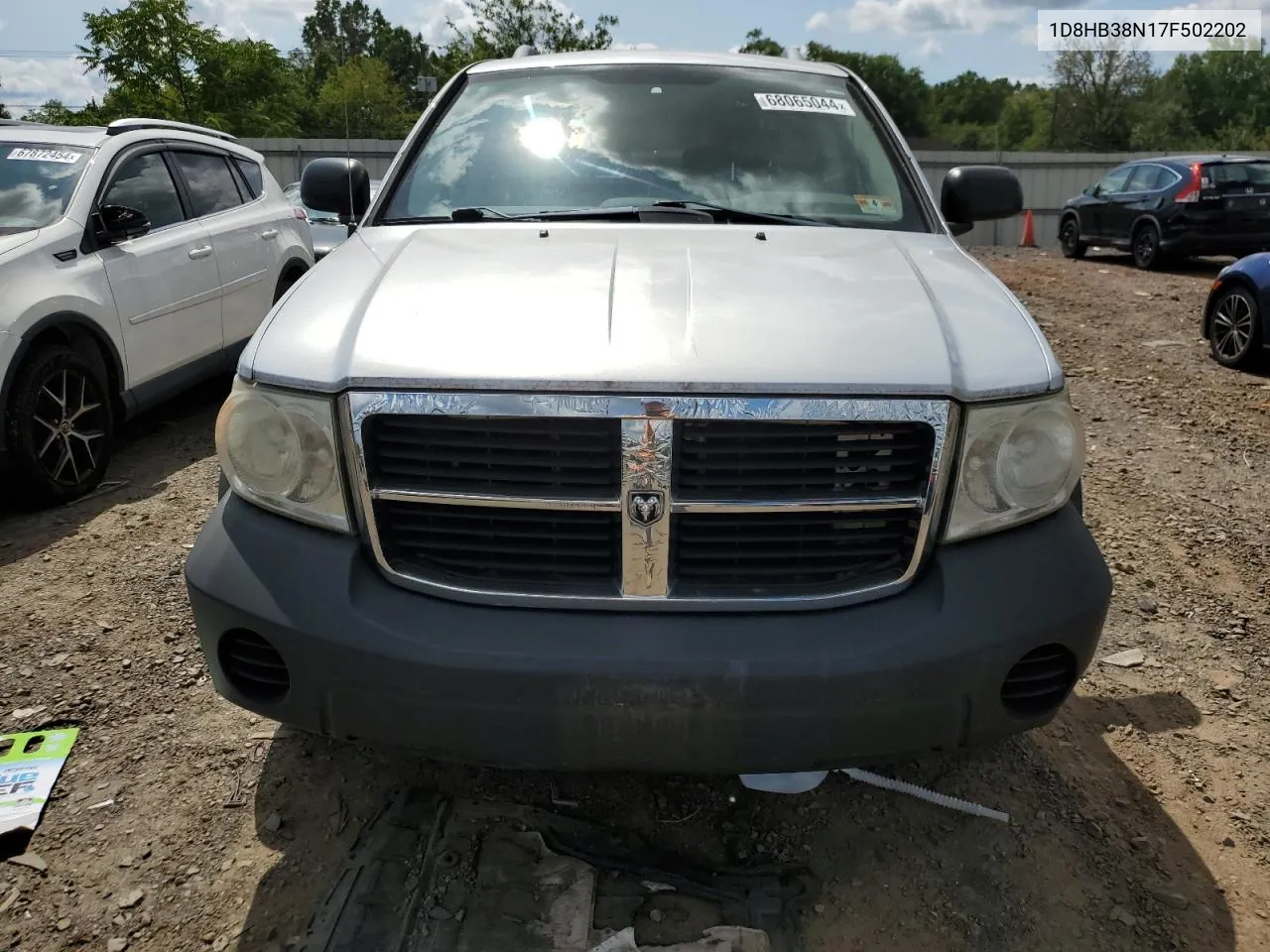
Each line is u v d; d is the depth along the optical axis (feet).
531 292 7.10
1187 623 11.35
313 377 6.40
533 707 6.07
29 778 8.27
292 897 7.04
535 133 10.22
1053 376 6.65
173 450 17.33
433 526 6.38
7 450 13.61
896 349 6.50
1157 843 7.82
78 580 12.00
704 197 9.62
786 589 6.32
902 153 10.39
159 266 16.69
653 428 6.08
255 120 103.86
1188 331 28.86
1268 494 15.42
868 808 8.08
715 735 6.11
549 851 7.35
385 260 8.01
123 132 17.33
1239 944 6.86
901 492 6.35
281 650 6.31
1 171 15.70
